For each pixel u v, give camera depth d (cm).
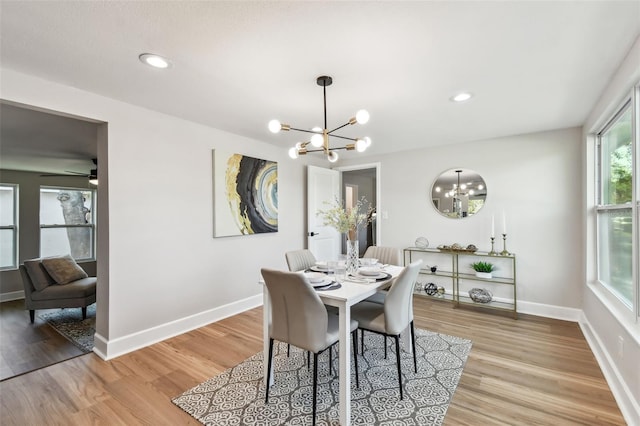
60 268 382
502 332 309
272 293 195
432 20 154
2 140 350
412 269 212
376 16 150
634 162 190
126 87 234
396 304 208
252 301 394
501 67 202
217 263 350
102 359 259
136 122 276
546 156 354
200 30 162
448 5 142
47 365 250
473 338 295
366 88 235
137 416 188
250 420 183
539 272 359
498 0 138
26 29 159
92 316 384
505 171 378
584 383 218
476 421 181
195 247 327
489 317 352
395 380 225
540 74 212
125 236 269
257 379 228
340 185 529
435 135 372
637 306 186
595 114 270
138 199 278
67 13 146
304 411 192
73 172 542
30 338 311
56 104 226
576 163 339
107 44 175
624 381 194
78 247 587
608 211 272
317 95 250
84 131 318
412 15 150
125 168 269
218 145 350
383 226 475
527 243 366
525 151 366
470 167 402
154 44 175
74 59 192
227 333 313
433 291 414
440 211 425
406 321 223
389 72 209
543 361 250
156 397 206
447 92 243
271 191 417
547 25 157
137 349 276
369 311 234
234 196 365
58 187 555
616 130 253
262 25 158
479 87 234
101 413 191
